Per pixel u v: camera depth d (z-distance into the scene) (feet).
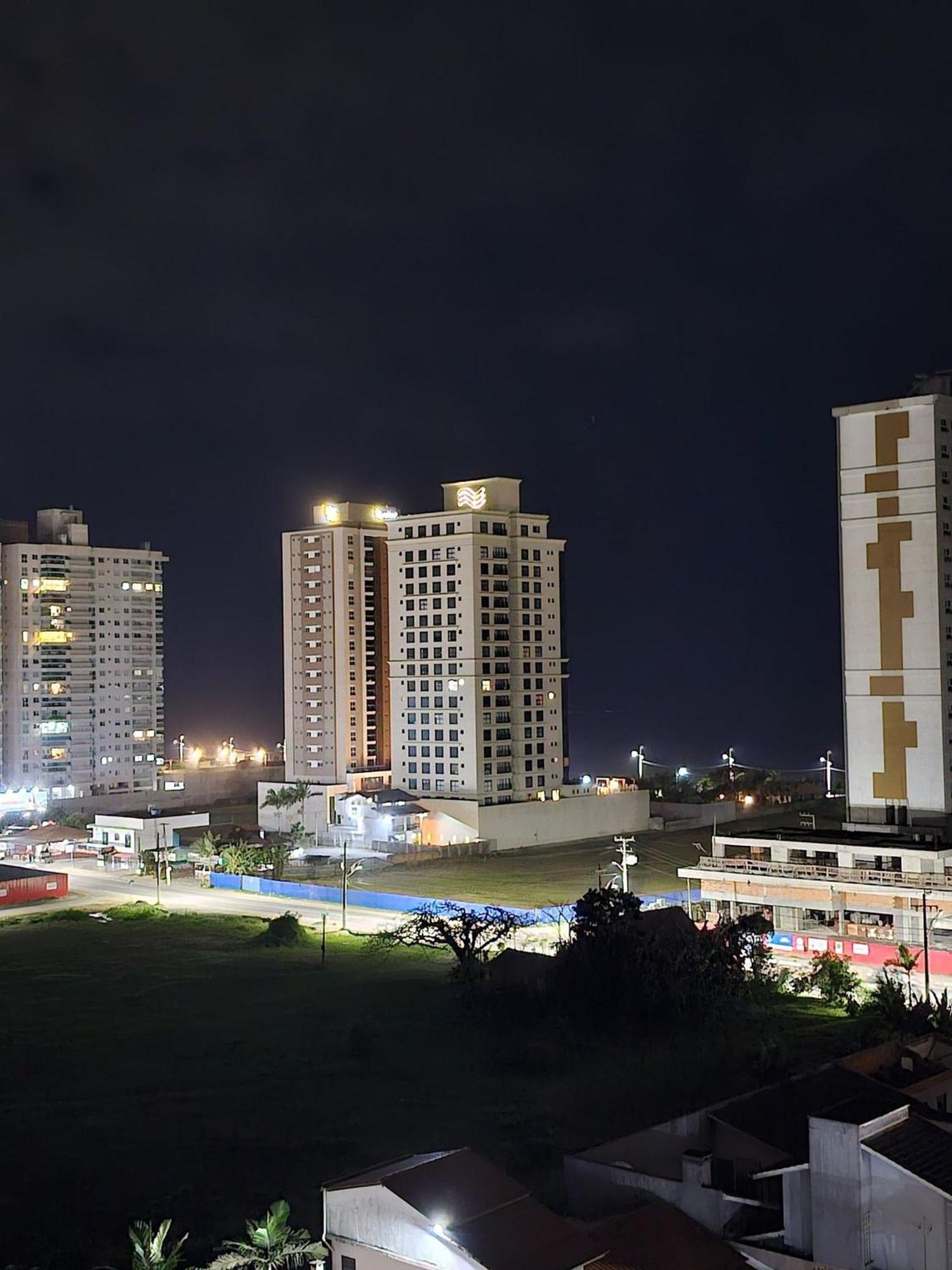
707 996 295.69
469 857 598.34
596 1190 170.50
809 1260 151.53
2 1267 173.27
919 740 453.17
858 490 468.75
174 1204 192.34
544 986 312.09
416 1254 142.61
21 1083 261.03
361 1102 243.19
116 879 566.36
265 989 344.49
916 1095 183.62
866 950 365.20
